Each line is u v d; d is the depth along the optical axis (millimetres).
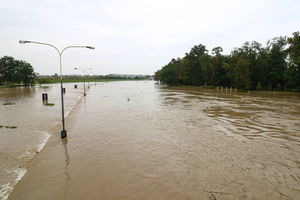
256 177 9461
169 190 8336
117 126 19062
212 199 7703
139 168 10344
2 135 15875
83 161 11133
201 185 8734
